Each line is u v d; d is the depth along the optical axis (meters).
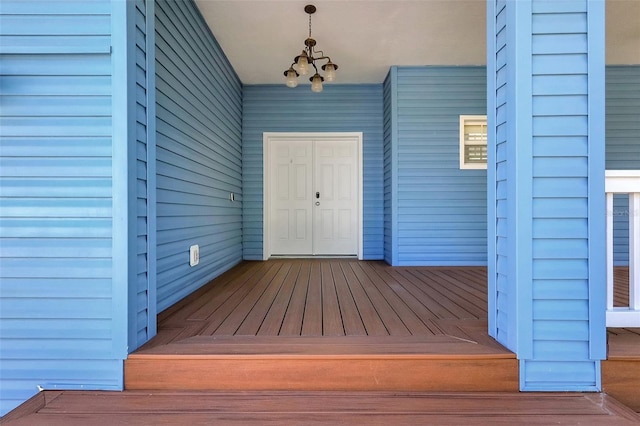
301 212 4.65
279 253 4.66
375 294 2.51
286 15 2.90
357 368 1.38
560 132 1.36
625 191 1.51
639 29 3.20
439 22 3.04
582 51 1.35
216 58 3.33
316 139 4.60
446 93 3.98
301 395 1.33
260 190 4.49
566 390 1.36
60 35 1.38
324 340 1.53
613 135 4.02
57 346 1.38
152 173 1.60
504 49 1.47
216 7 2.77
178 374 1.37
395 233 3.99
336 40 3.36
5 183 1.39
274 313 1.99
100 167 1.39
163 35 2.12
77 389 1.37
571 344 1.36
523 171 1.36
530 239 1.36
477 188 4.02
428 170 4.00
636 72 4.00
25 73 1.39
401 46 3.49
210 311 2.04
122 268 1.38
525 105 1.36
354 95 4.49
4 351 1.38
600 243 1.35
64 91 1.39
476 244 4.02
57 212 1.39
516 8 1.35
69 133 1.39
